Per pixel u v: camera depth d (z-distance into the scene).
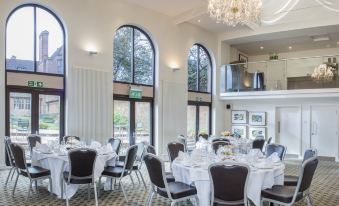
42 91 8.02
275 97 11.69
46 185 6.18
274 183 4.42
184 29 11.73
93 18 8.84
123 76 9.91
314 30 11.70
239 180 3.58
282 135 12.72
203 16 11.14
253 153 4.97
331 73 10.64
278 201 3.93
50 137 8.14
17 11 7.77
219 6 6.78
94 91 8.77
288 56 15.71
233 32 13.02
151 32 10.47
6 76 7.43
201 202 4.07
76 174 4.70
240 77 12.67
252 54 16.31
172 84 11.10
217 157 4.80
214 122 13.16
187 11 10.73
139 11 10.10
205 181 4.07
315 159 4.10
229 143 7.26
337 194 6.09
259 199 4.02
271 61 11.89
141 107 10.40
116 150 6.92
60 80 8.31
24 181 6.48
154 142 10.62
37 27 8.06
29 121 7.79
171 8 10.45
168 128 10.88
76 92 8.38
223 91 13.13
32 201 5.13
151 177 4.23
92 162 4.77
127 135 9.94
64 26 8.36
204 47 13.03
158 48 10.68
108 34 9.17
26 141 7.70
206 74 13.21
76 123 8.35
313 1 10.56
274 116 12.74
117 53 9.77
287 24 11.75
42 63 8.09
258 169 4.21
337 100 11.53
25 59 7.84
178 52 11.43
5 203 5.02
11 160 5.92
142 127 10.38
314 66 10.99
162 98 10.75
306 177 3.94
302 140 12.27
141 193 5.81
